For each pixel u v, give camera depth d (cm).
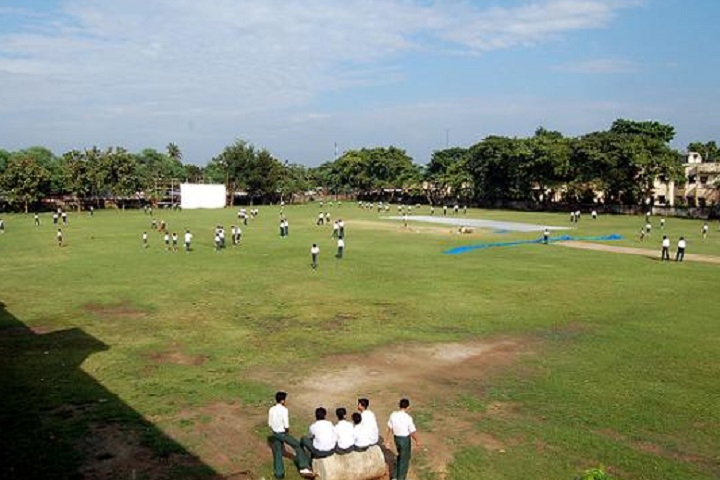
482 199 11394
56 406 1509
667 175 8638
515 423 1429
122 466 1210
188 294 2897
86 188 9675
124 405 1522
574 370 1806
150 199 11231
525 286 3106
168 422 1424
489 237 5547
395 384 1695
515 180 10394
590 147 8950
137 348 2016
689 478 1173
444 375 1769
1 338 2128
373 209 10388
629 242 5191
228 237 5462
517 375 1764
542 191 10281
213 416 1466
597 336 2173
